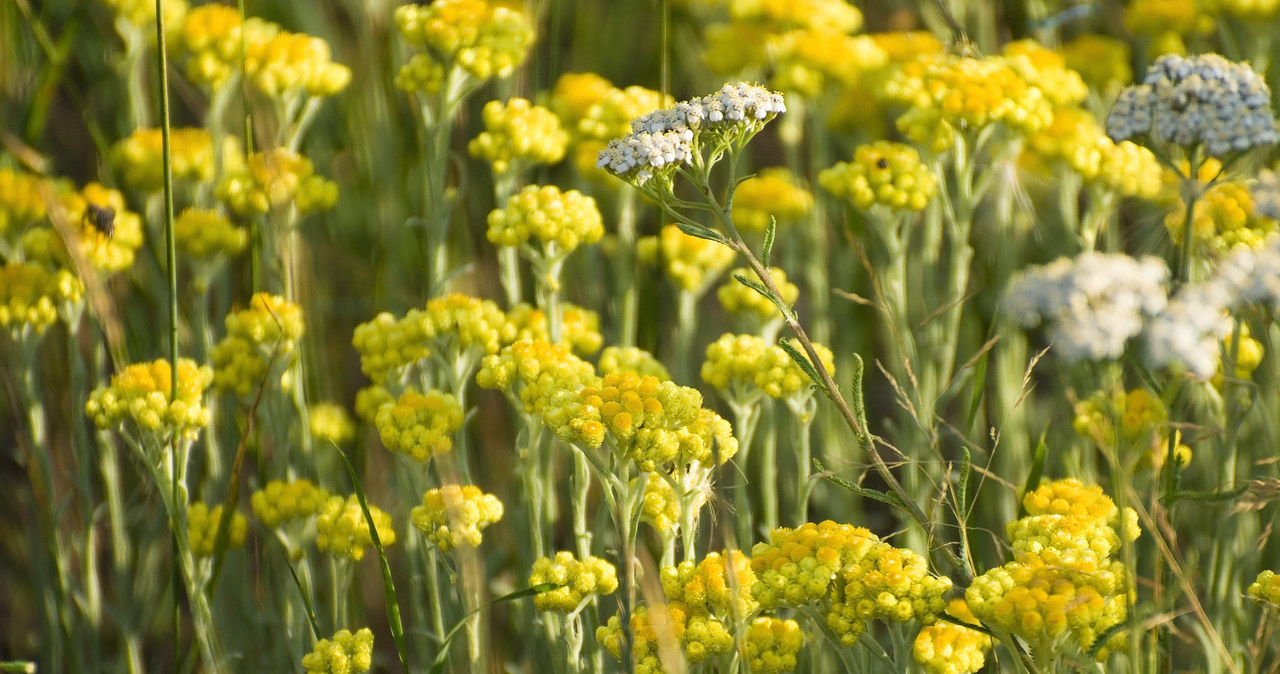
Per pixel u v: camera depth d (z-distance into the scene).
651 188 0.86
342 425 1.01
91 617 0.96
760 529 0.96
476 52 0.98
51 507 0.95
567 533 1.00
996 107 0.97
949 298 0.98
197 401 0.91
